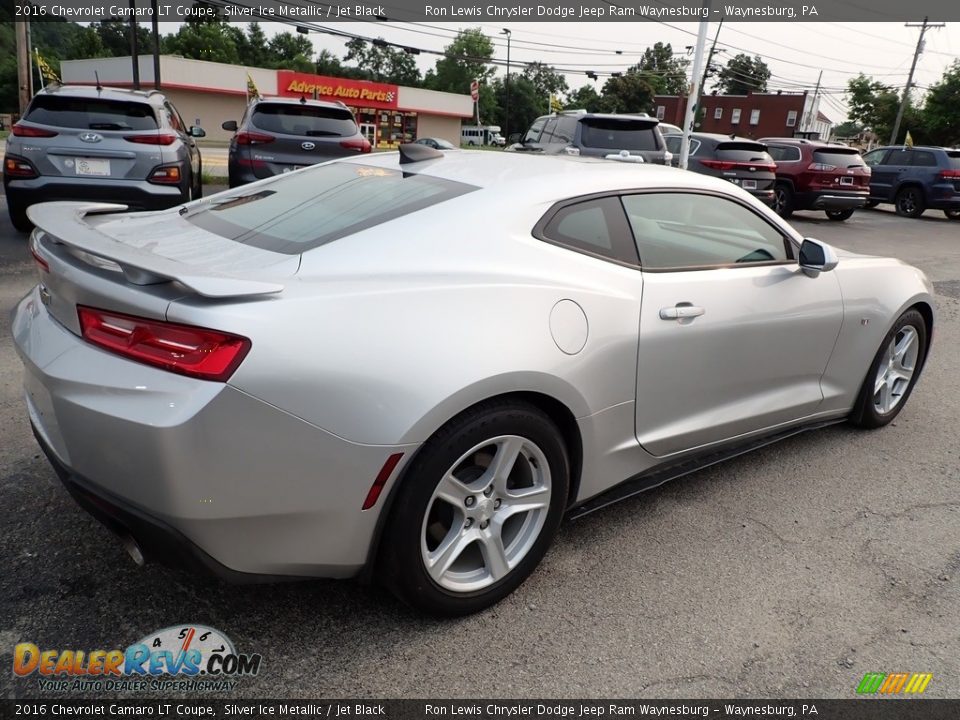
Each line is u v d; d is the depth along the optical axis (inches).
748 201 125.0
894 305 147.8
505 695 80.2
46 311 87.0
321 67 3673.7
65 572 95.3
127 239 94.7
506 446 88.5
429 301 82.5
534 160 117.2
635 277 104.1
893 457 148.0
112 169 286.0
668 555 108.7
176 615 89.1
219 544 74.9
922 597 101.7
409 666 83.5
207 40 3196.4
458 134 2253.9
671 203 113.7
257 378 70.8
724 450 128.4
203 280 69.4
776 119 2519.7
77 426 74.4
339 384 74.6
